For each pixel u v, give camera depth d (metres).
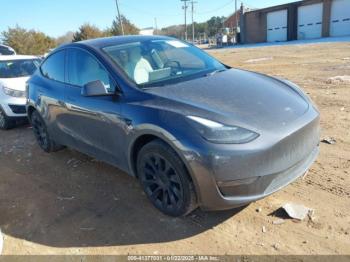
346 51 17.45
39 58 8.99
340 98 7.19
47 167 5.18
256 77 4.07
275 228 3.20
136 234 3.35
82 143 4.52
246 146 2.89
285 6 39.81
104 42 4.46
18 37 38.00
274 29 42.19
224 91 3.51
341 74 10.18
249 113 3.13
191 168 3.01
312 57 16.28
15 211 4.01
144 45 4.40
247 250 2.97
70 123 4.59
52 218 3.78
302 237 3.04
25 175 5.00
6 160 5.70
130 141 3.54
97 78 4.11
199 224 3.38
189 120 3.05
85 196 4.16
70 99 4.45
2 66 8.09
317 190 3.70
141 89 3.64
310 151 3.39
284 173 3.12
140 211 3.70
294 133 3.09
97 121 3.99
